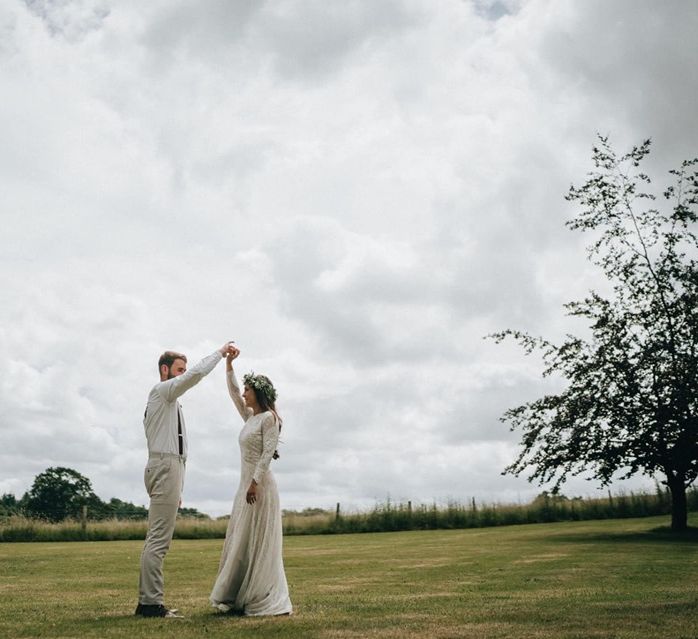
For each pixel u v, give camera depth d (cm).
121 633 517
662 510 3434
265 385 685
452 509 3519
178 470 648
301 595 827
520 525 3338
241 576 653
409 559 1456
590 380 2161
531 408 2220
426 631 522
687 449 2058
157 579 634
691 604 670
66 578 1136
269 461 659
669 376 2072
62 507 6912
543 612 625
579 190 2309
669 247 2214
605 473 2120
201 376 644
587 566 1163
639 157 2273
